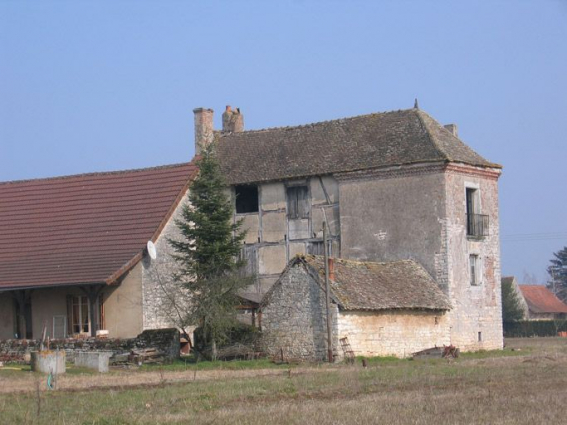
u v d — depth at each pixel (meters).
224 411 21.86
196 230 41.94
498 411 21.42
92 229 45.69
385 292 42.53
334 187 51.16
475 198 50.09
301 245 51.91
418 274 46.72
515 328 84.44
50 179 50.12
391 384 28.17
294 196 52.34
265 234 52.97
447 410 21.61
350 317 40.06
